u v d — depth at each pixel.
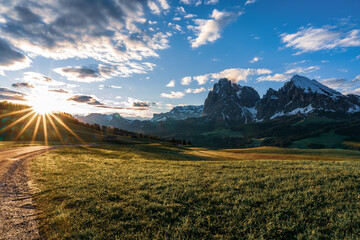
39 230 7.52
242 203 9.34
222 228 7.33
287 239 6.63
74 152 38.78
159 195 10.81
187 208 9.17
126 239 6.83
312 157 53.06
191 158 48.88
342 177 12.20
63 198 10.76
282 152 68.31
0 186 13.26
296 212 8.21
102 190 11.91
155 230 7.38
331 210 8.12
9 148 43.59
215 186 11.99
